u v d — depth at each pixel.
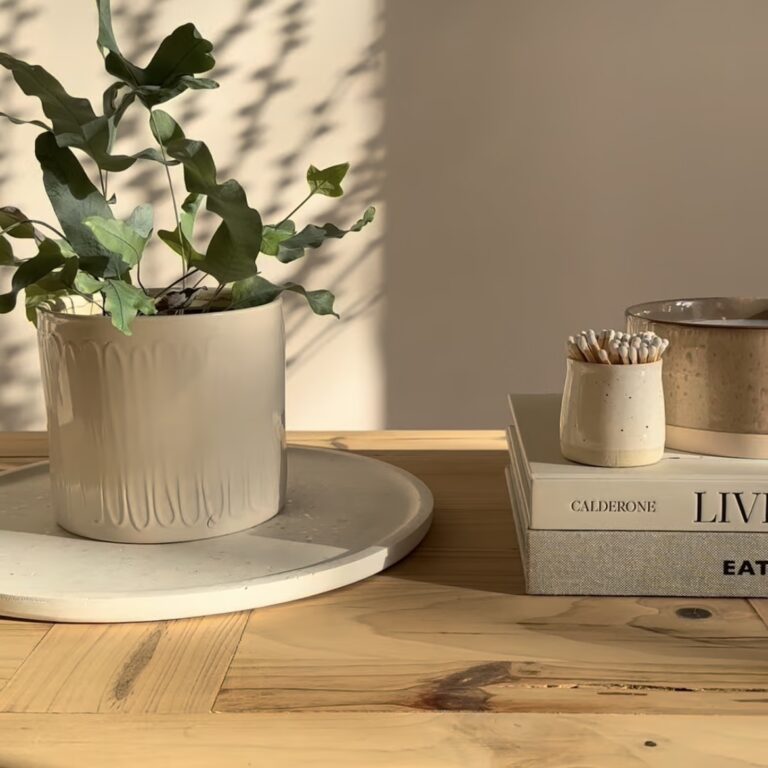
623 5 2.39
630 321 0.84
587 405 0.76
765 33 2.39
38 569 0.77
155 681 0.63
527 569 0.75
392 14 2.42
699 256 2.48
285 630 0.70
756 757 0.54
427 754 0.55
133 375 0.79
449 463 1.07
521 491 0.83
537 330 2.52
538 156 2.45
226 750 0.55
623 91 2.42
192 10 2.43
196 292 0.91
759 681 0.62
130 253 0.77
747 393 0.77
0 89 2.44
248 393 0.83
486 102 2.44
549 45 2.41
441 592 0.76
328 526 0.85
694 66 2.41
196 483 0.82
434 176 2.47
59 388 0.81
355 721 0.58
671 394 0.80
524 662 0.65
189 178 0.75
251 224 0.75
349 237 2.50
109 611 0.70
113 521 0.82
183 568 0.77
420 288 2.51
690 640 0.68
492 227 2.48
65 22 2.42
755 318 0.87
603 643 0.67
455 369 2.54
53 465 0.85
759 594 0.75
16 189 2.48
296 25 2.43
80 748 0.56
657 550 0.75
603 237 2.48
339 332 2.54
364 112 2.46
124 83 0.76
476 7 2.41
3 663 0.66
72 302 0.90
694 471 0.75
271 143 2.47
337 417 2.58
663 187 2.46
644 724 0.58
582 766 0.54
